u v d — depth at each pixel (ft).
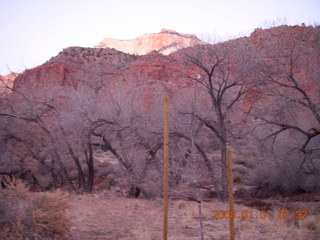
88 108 54.44
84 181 60.08
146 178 48.49
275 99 45.60
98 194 49.39
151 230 25.53
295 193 56.34
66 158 66.85
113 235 23.39
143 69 105.70
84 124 53.11
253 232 24.68
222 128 47.96
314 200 48.26
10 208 19.36
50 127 59.52
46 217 19.93
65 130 56.44
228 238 22.80
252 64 47.01
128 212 33.65
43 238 19.29
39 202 20.99
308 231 24.71
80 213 30.89
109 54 196.65
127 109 53.36
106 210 34.30
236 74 50.34
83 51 198.18
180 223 28.43
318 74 44.88
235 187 64.69
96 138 58.29
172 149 44.86
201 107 51.85
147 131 48.73
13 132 62.28
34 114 58.49
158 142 48.42
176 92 56.39
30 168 68.08
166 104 15.48
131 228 26.17
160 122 48.52
